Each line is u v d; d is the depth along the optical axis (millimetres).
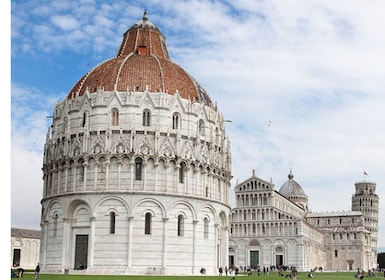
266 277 99000
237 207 199500
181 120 93125
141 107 90812
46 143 99938
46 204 93750
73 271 85000
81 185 88062
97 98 91312
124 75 96188
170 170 89188
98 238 85062
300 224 189750
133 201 85625
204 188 93312
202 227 91438
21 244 163625
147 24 113000
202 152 94125
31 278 64688
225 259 99562
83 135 90250
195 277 76125
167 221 86625
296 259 187875
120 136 88812
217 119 102062
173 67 103750
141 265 84062
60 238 88688
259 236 194250
